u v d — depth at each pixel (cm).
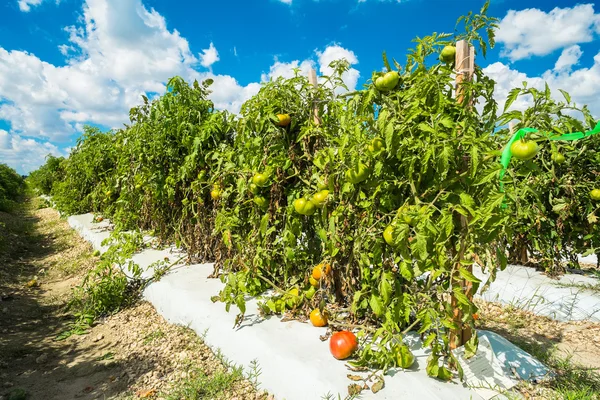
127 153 650
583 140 430
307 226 334
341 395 214
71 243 823
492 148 214
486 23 219
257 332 289
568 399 222
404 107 220
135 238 550
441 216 209
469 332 245
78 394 279
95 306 434
